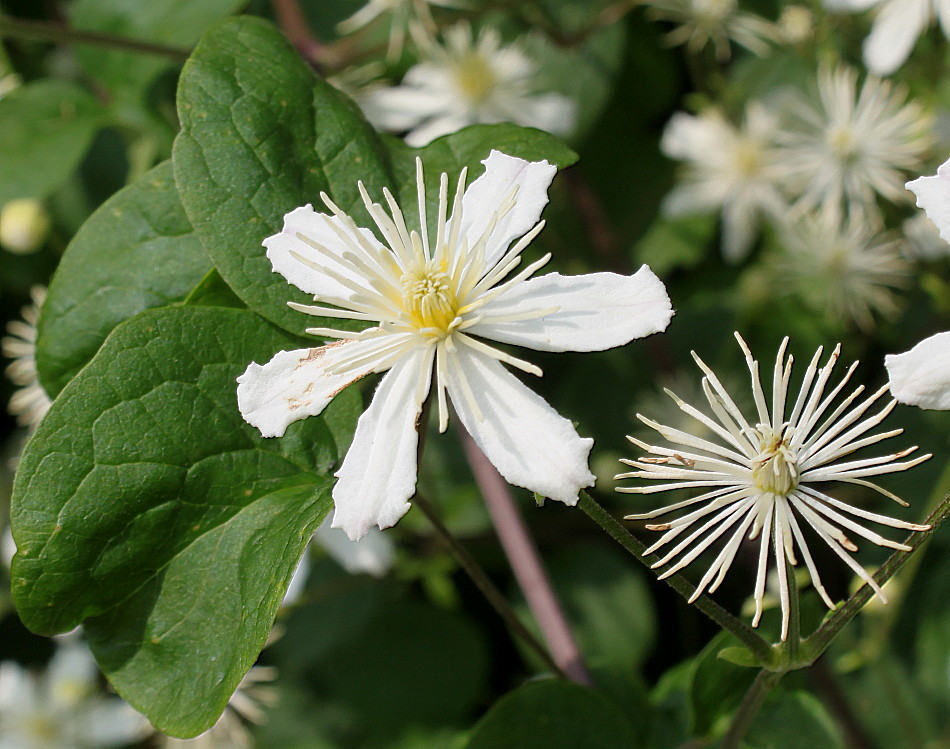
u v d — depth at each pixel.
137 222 0.31
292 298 0.29
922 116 0.41
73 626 0.29
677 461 0.28
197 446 0.29
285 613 0.37
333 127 0.30
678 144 0.46
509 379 0.28
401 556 0.42
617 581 0.42
